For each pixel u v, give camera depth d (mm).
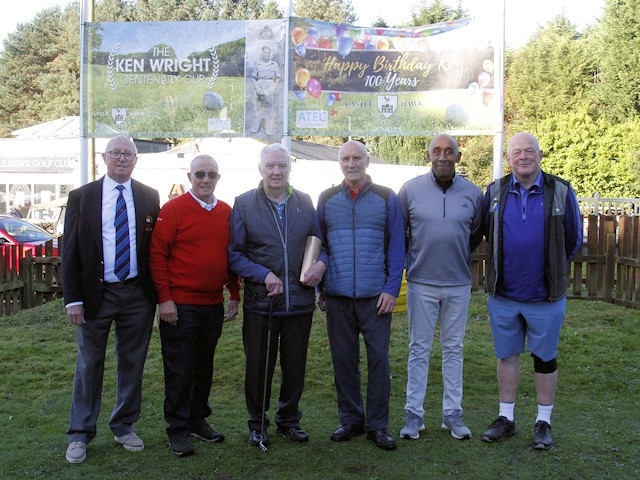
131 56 9289
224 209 4676
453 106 8992
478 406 5676
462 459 4520
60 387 6234
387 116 9094
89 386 4520
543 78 38156
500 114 8883
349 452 4633
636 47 34469
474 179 37250
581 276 10227
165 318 4516
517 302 4773
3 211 32250
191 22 9148
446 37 8945
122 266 4480
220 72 9180
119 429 4664
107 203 4469
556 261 4641
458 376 4922
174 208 4539
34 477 4254
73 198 4477
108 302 4492
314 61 9016
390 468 4379
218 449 4695
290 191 4711
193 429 4848
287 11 8969
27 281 10656
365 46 9031
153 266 4523
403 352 7051
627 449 4715
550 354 4750
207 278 4566
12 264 10430
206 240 4566
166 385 4613
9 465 4438
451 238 4750
